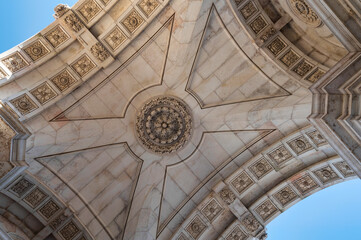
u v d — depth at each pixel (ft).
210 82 44.83
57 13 38.93
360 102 25.85
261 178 46.57
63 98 40.34
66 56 40.50
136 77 43.16
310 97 39.93
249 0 41.42
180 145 45.70
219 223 48.03
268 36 42.45
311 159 44.88
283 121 42.32
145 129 44.86
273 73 43.60
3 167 32.07
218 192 47.21
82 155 42.60
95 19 40.11
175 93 44.98
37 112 38.65
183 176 46.96
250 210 47.44
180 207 46.85
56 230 41.45
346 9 25.48
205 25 41.47
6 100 36.86
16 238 38.09
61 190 41.63
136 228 43.73
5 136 32.37
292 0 38.32
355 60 26.91
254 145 45.85
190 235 47.14
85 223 42.39
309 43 42.24
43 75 39.58
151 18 40.34
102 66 40.96
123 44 40.93
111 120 43.29
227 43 43.29
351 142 26.68
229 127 45.21
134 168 45.24
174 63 42.88
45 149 39.65
